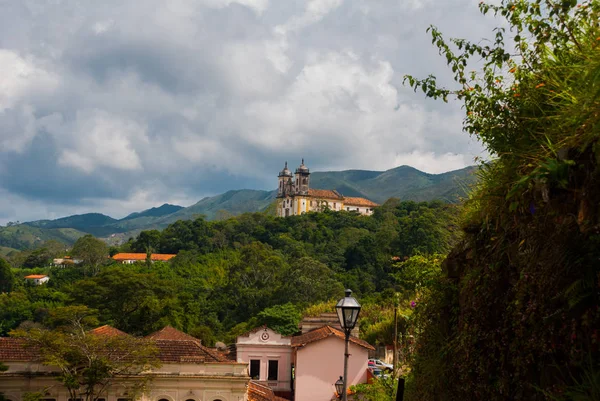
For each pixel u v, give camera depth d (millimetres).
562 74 5207
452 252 6961
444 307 7121
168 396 27406
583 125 4082
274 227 153750
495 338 5059
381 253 110438
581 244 3855
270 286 91625
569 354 3840
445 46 6781
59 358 25719
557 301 4004
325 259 119750
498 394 4930
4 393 25750
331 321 42469
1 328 84625
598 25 4949
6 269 108562
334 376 34750
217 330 74062
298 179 191625
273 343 37094
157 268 120125
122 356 26469
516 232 5027
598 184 3711
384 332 43062
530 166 4859
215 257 138250
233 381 27859
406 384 9133
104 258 143000
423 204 159125
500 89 6320
